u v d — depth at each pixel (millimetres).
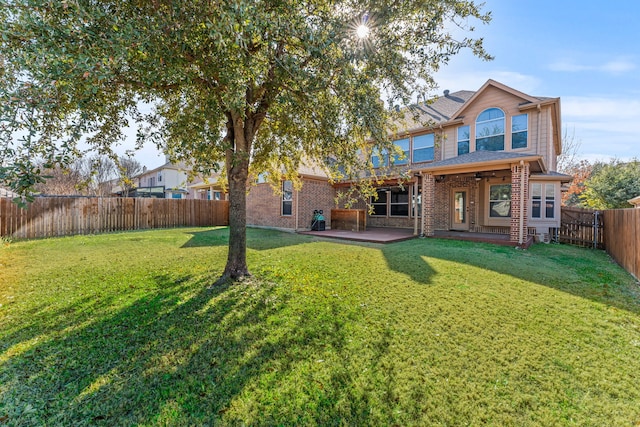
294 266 6551
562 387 2611
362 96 4184
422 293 4785
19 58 2629
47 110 2828
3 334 3408
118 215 14078
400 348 3178
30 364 2830
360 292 4840
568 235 11430
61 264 6762
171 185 31891
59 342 3242
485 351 3133
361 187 5887
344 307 4230
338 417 2252
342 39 3799
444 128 13984
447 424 2211
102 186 25734
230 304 4297
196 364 2873
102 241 10242
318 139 5684
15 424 2125
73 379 2629
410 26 4551
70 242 9977
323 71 3953
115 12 3230
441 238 11188
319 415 2266
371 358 2996
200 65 3750
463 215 13672
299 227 13898
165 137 5266
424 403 2406
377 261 7027
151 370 2771
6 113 2510
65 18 2824
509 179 12398
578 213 11164
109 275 5820
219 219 18172
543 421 2242
